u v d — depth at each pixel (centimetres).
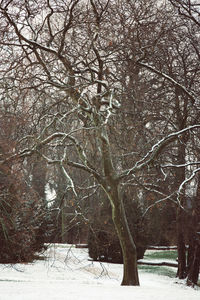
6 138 1495
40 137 1584
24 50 1692
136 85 1870
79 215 1656
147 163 1669
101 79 1731
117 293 1287
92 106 1590
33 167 1770
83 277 2023
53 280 1784
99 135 1639
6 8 1592
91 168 1709
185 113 2016
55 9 1788
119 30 1759
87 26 1733
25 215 1797
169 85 2031
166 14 1931
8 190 1568
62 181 2012
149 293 1352
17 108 1612
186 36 2069
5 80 1595
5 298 1066
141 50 1766
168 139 1677
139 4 1833
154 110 1903
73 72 1717
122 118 1767
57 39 1878
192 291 1892
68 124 1742
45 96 1677
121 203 1725
